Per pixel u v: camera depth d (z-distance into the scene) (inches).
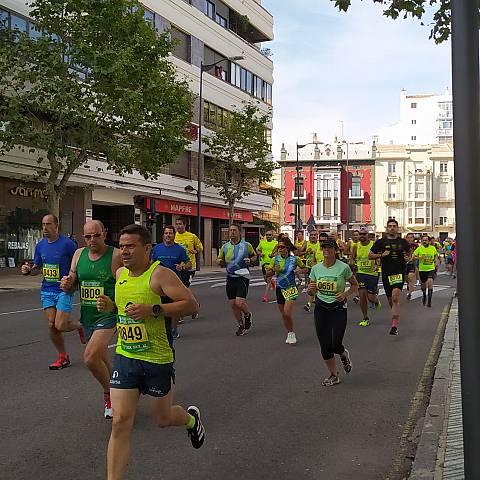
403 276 465.7
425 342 427.2
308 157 3267.7
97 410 247.8
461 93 130.2
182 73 1412.4
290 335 414.6
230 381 305.3
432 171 3245.6
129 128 883.4
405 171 3250.5
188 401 267.9
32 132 802.2
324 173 3240.7
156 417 174.2
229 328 484.1
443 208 3260.3
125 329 167.5
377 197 3257.9
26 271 319.9
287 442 215.6
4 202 1040.2
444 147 3245.6
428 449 201.8
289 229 3238.2
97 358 227.1
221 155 1486.2
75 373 313.4
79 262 237.9
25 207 1079.6
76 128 871.1
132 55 829.8
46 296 319.3
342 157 3250.5
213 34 1551.4
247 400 270.5
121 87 844.0
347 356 309.1
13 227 1058.1
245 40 1754.4
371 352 389.1
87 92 848.3
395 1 315.3
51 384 290.5
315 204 3240.7
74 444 208.1
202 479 180.7
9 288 837.8
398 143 3836.1
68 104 805.2
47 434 218.2
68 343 400.2
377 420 243.0
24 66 834.8
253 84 1777.8
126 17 855.1
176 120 914.1
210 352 382.3
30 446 205.9
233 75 1659.7
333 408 259.3
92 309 236.1
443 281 1068.5
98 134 879.7
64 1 821.9
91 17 817.5
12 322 499.2
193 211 1521.9
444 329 489.4
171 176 1379.2
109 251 235.8
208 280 1040.2
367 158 3253.0
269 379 310.7
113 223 1354.6
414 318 559.8
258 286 922.1
